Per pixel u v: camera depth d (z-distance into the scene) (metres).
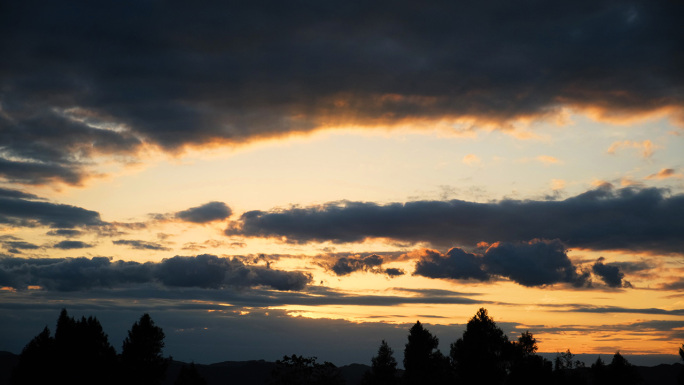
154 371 73.50
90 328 72.06
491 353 82.44
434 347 84.38
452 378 82.81
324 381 82.56
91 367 70.12
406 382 82.81
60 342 69.44
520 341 84.69
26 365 68.56
